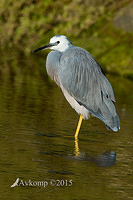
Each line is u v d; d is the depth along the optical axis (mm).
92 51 21531
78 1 22391
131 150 9219
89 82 10281
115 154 8891
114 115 9914
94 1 24203
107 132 10617
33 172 7613
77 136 10086
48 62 11125
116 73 19594
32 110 12320
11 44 26391
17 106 12727
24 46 25656
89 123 11477
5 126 10430
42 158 8328
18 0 23734
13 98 13852
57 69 10984
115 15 23547
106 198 6727
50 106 13016
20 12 24234
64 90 10797
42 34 24375
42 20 22516
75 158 8492
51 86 16500
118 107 13430
